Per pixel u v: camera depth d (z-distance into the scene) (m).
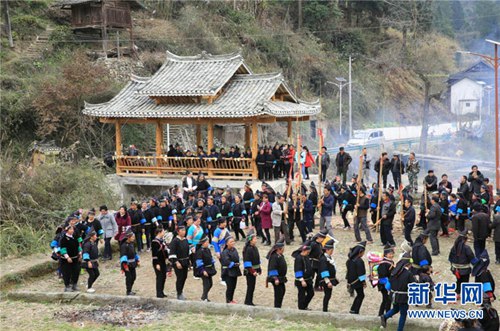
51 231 21.73
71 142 37.81
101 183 27.94
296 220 20.39
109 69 42.53
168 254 14.90
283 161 28.59
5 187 22.45
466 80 61.69
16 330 12.71
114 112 29.19
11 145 36.56
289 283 16.45
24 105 37.66
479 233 16.56
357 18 74.44
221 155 28.09
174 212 20.80
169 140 41.28
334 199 22.58
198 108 28.03
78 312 13.83
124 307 14.07
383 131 54.03
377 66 71.19
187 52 52.12
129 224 19.58
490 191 20.69
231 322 12.80
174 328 12.52
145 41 51.16
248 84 29.61
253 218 21.84
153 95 28.61
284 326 12.45
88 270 15.53
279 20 67.44
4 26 47.19
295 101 31.66
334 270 13.21
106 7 44.91
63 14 52.00
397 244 20.17
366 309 14.25
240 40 59.22
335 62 66.69
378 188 21.59
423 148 48.84
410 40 75.12
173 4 58.69
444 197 20.45
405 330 11.87
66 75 37.81
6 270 17.53
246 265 13.77
